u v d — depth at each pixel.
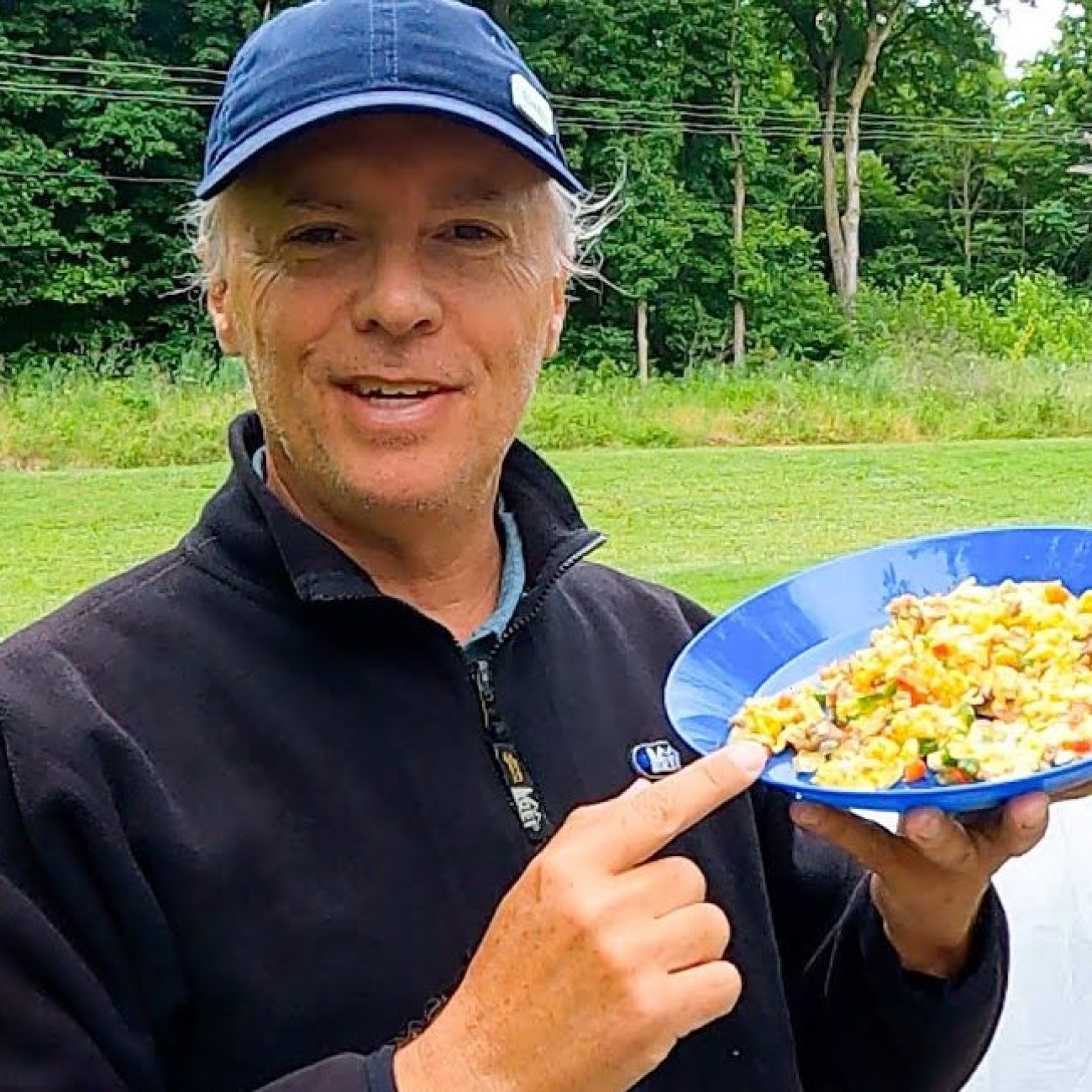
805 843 1.48
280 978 1.16
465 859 1.24
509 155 1.24
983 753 1.08
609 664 1.43
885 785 1.09
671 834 0.94
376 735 1.25
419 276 1.22
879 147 20.25
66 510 4.60
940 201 20.27
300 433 1.25
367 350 1.22
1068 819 1.90
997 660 1.20
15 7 13.98
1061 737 1.09
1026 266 19.78
